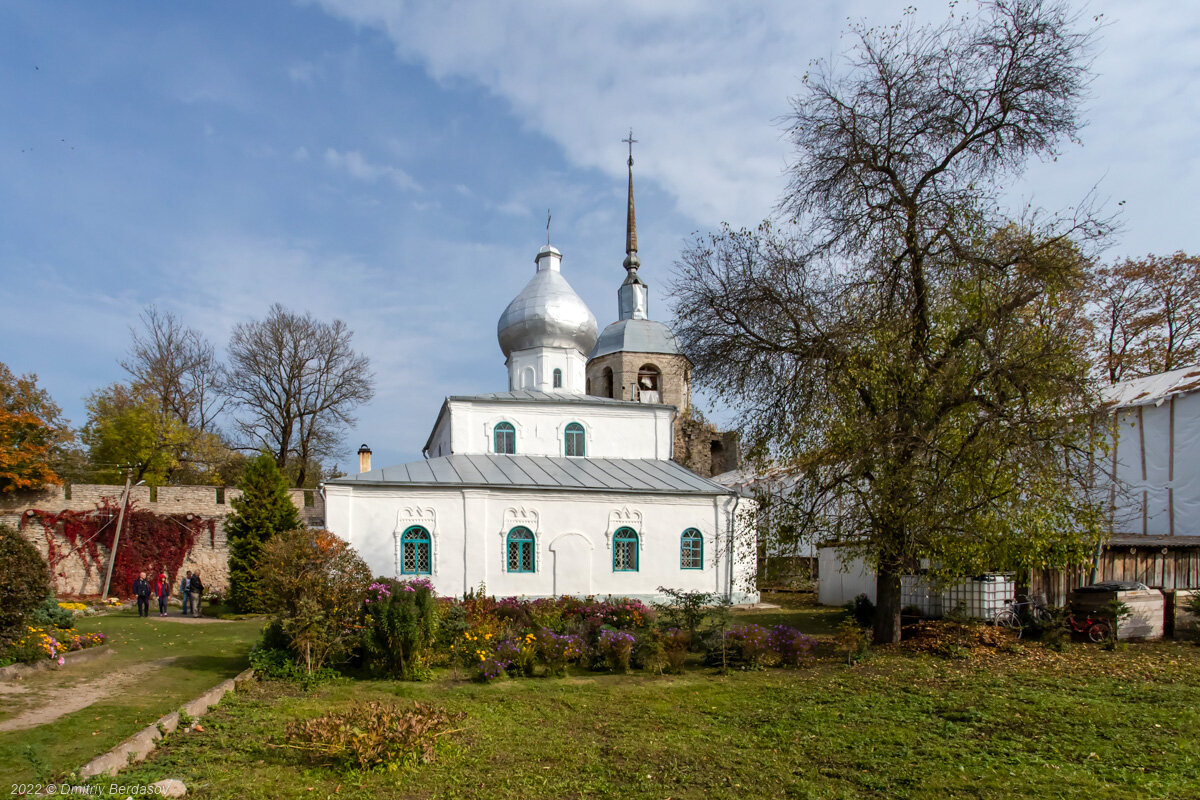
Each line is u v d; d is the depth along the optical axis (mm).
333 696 13188
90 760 8531
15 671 13453
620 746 10320
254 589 27453
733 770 9359
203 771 8742
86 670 14648
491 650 16062
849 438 16875
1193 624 20094
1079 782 8805
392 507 26906
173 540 34344
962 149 17641
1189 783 8758
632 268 51000
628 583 28609
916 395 17266
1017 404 16859
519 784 8781
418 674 14867
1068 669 15734
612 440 33500
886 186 18031
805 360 17719
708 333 19500
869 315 17891
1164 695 13172
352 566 15773
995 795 8461
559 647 15789
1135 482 29781
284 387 48938
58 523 32938
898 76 17750
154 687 13250
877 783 8836
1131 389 31547
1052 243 16828
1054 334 16891
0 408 33312
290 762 9281
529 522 28094
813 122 18344
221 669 15305
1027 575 20594
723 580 29422
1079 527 17812
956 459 16938
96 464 44281
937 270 17922
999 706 12391
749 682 14703
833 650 18250
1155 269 39188
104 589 32750
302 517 37906
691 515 29656
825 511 18234
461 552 27266
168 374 48281
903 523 16547
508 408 32500
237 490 35969
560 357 38438
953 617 18906
